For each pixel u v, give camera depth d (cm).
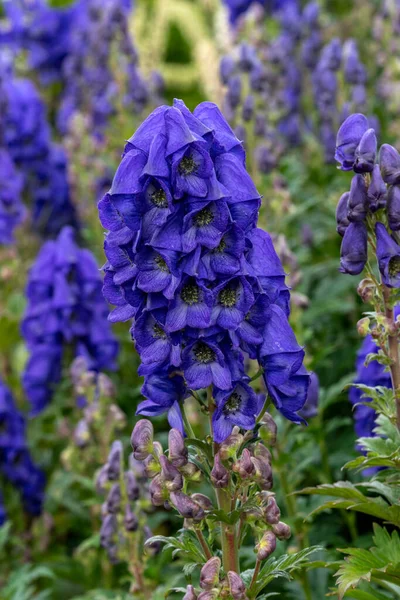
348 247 420
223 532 385
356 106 970
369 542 658
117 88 1034
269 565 392
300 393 381
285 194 857
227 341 355
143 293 355
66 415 888
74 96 1274
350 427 761
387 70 1057
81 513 790
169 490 374
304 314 862
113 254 357
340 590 405
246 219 349
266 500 376
